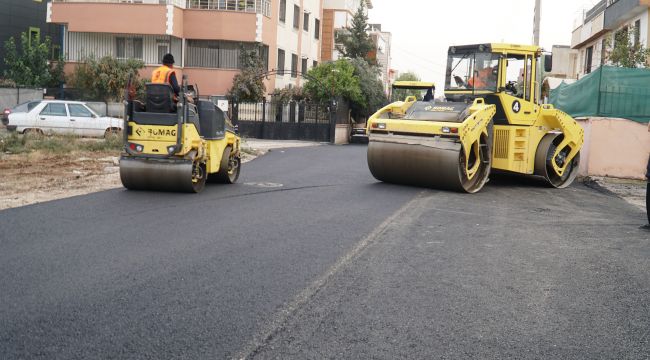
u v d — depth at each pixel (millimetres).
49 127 23844
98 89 31594
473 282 5992
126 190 11250
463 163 12695
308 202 10570
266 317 4785
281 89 36219
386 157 13008
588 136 16500
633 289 5934
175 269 6031
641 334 4711
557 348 4387
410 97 14781
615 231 9008
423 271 6320
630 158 16062
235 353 4098
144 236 7434
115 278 5680
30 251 6551
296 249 7023
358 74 37938
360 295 5426
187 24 32750
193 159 11133
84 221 8211
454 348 4312
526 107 14242
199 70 33125
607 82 16578
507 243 7887
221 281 5684
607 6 28547
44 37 38281
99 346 4152
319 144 31469
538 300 5488
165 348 4145
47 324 4512
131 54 33438
